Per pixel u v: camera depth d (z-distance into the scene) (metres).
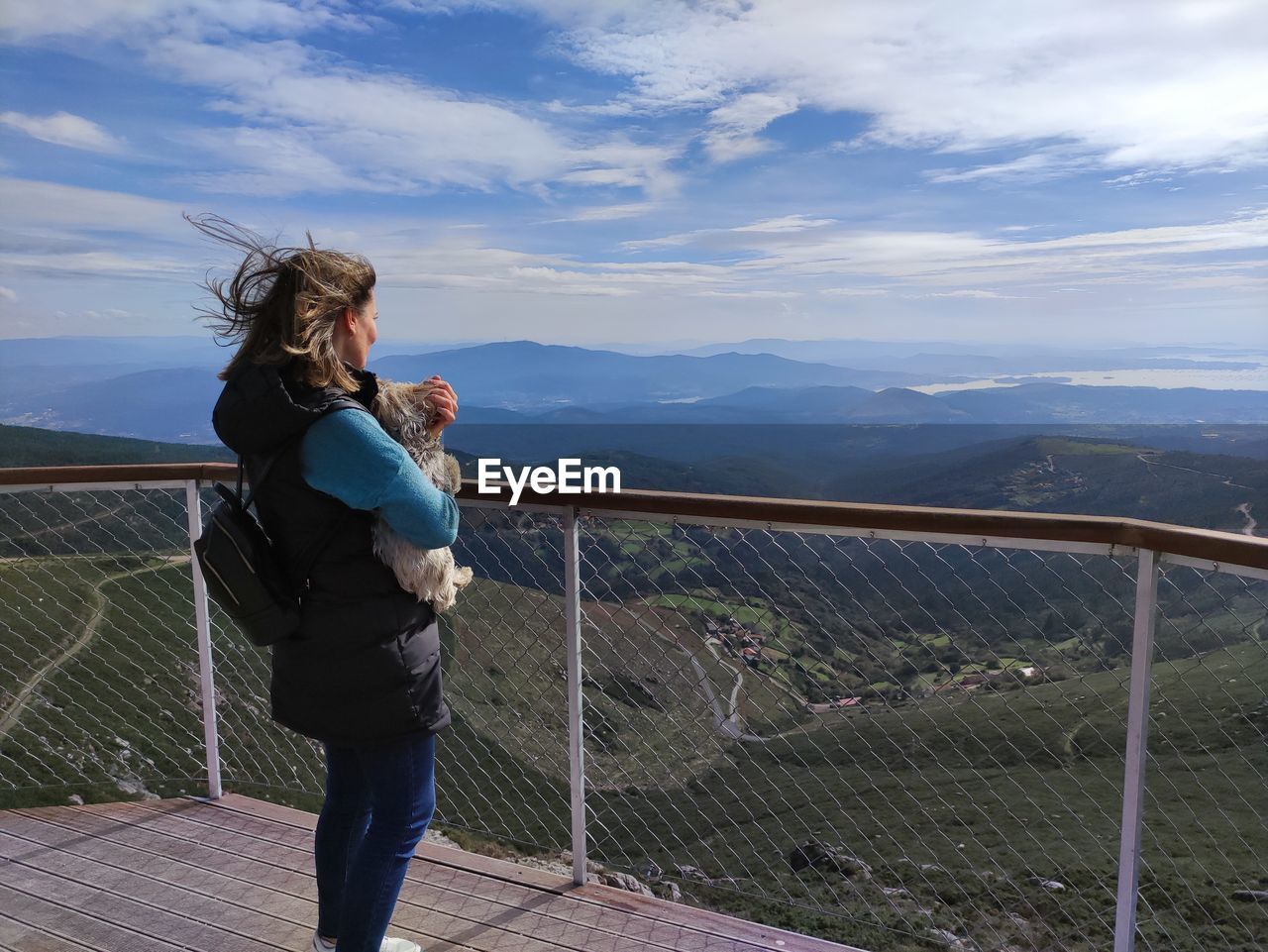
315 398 1.53
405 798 1.75
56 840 2.72
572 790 2.41
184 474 2.72
